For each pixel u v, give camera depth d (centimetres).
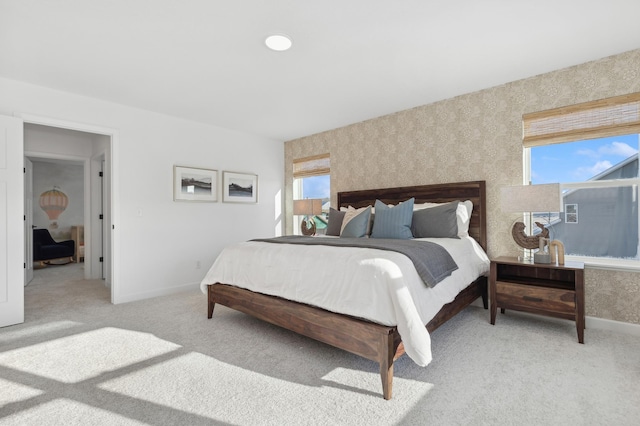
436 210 317
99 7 194
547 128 297
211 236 449
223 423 149
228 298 282
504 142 319
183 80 303
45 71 282
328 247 239
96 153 494
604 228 278
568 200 294
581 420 148
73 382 185
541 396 168
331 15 204
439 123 362
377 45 242
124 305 349
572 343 236
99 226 520
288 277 232
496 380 184
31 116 306
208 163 448
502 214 321
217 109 386
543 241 267
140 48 244
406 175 391
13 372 197
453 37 232
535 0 192
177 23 212
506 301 269
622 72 260
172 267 409
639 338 245
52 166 703
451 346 231
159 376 192
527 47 248
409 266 197
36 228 679
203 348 231
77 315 312
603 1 193
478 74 296
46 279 507
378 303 181
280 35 227
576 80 280
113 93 335
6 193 287
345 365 205
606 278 266
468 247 291
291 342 242
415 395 170
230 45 240
